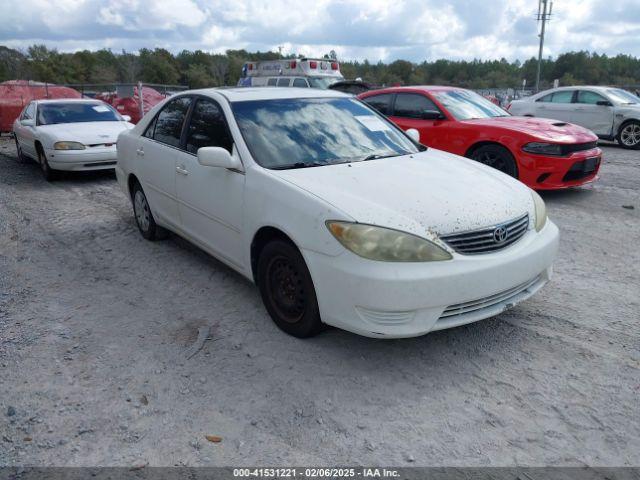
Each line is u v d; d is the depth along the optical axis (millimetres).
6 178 9898
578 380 3123
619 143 13453
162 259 5230
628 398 2951
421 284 2998
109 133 9516
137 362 3402
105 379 3225
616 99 13633
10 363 3416
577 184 7281
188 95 4914
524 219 3559
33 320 4004
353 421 2816
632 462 2510
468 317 3230
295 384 3139
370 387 3100
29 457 2605
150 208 5445
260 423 2812
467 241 3195
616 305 4066
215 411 2916
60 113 10336
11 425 2834
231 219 3996
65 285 4672
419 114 8367
